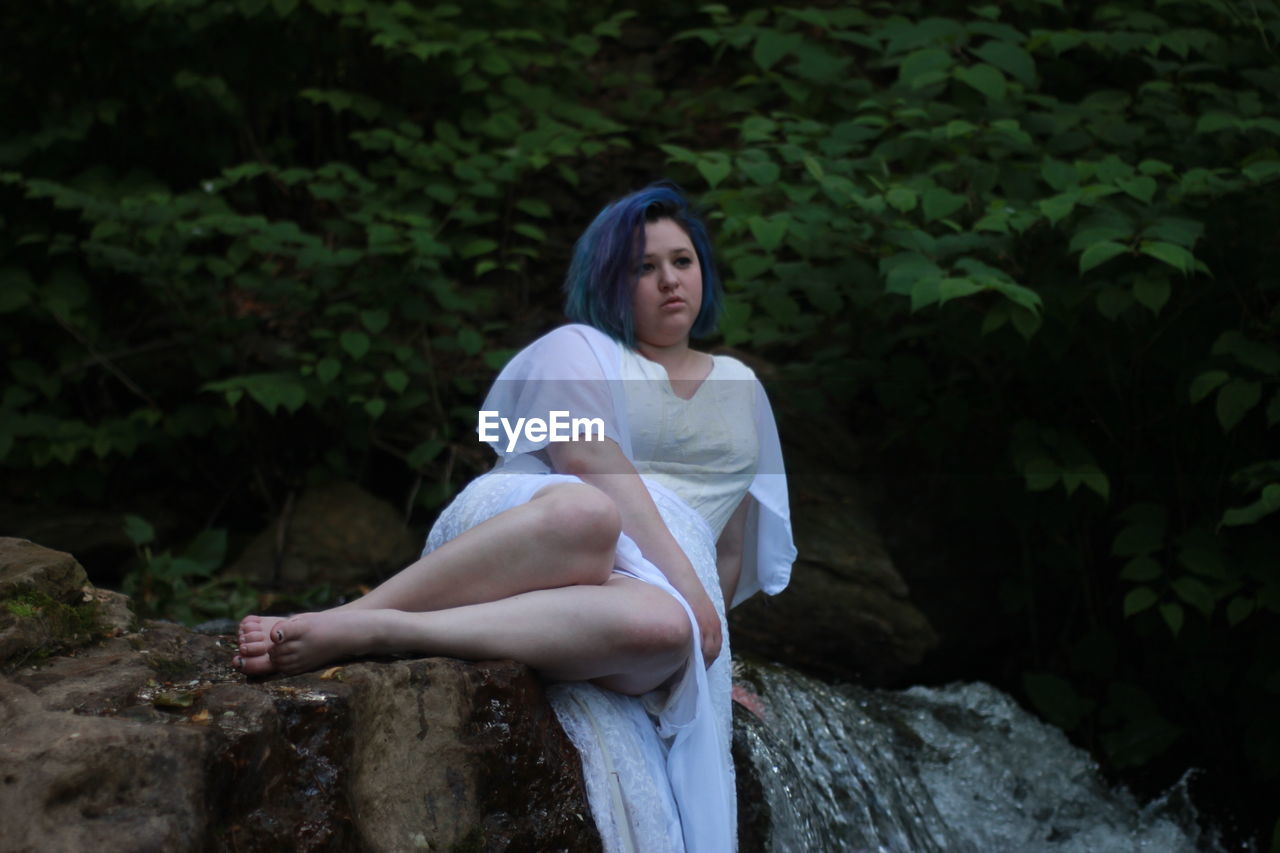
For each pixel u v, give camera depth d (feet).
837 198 10.75
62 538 13.46
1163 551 12.02
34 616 6.12
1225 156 11.62
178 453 14.69
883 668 11.85
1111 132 11.99
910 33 12.60
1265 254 11.05
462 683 6.15
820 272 11.92
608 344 8.04
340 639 6.11
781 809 8.18
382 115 15.85
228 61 15.52
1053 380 12.52
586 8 18.42
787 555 8.80
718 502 8.32
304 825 5.32
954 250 10.72
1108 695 12.15
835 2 17.31
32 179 14.21
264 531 13.60
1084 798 11.03
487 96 15.37
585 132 14.61
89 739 4.90
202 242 14.74
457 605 6.66
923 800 9.77
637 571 7.09
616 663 6.66
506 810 6.20
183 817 4.78
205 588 12.22
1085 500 12.46
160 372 14.65
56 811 4.70
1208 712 12.05
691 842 6.88
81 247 13.16
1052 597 13.14
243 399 14.24
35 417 13.64
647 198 8.30
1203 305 11.56
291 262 15.55
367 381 13.41
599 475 7.54
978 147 12.12
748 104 14.99
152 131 15.75
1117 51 12.64
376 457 14.90
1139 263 10.73
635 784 6.66
